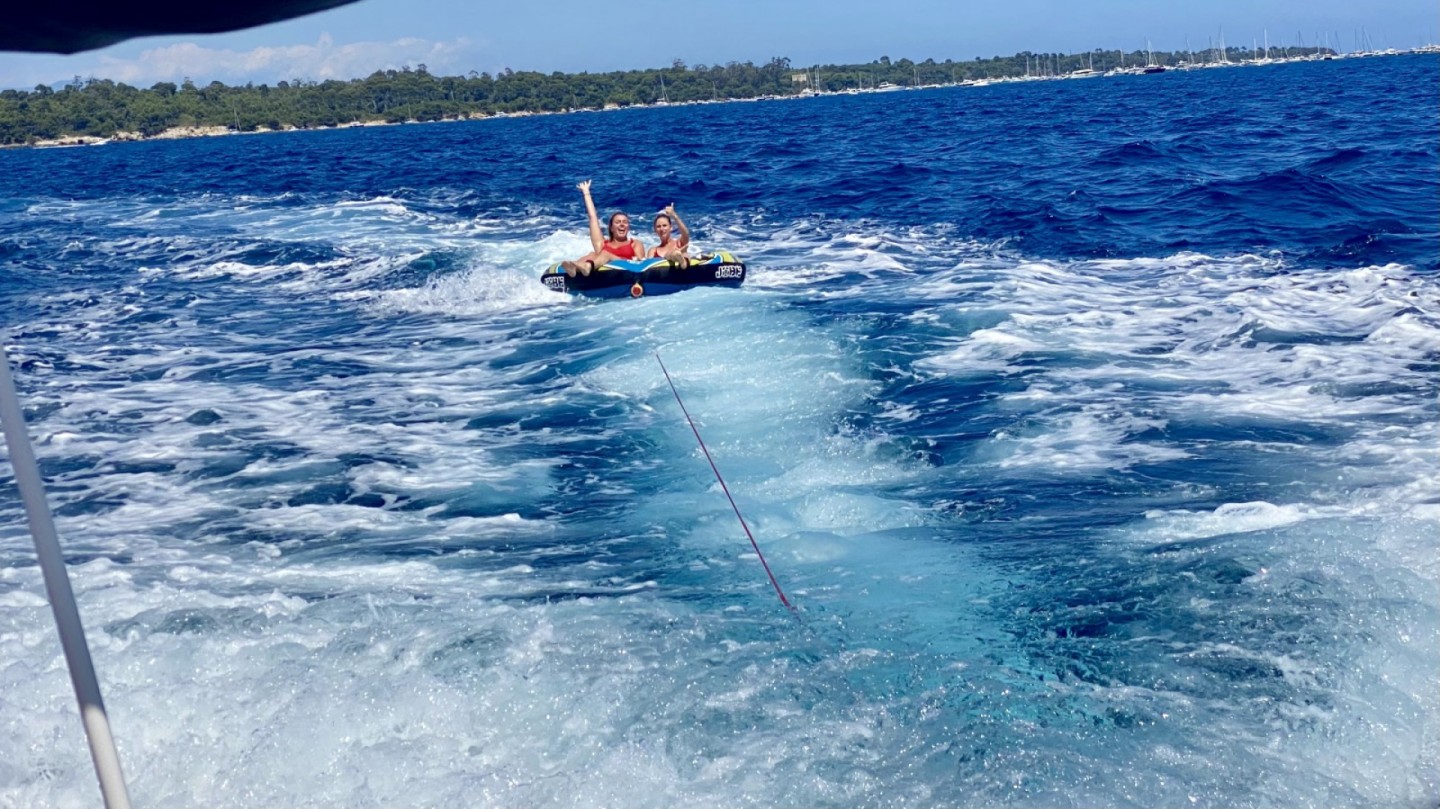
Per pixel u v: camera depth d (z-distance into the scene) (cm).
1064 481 629
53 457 765
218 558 580
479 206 2302
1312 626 424
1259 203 1605
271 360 1035
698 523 598
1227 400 753
